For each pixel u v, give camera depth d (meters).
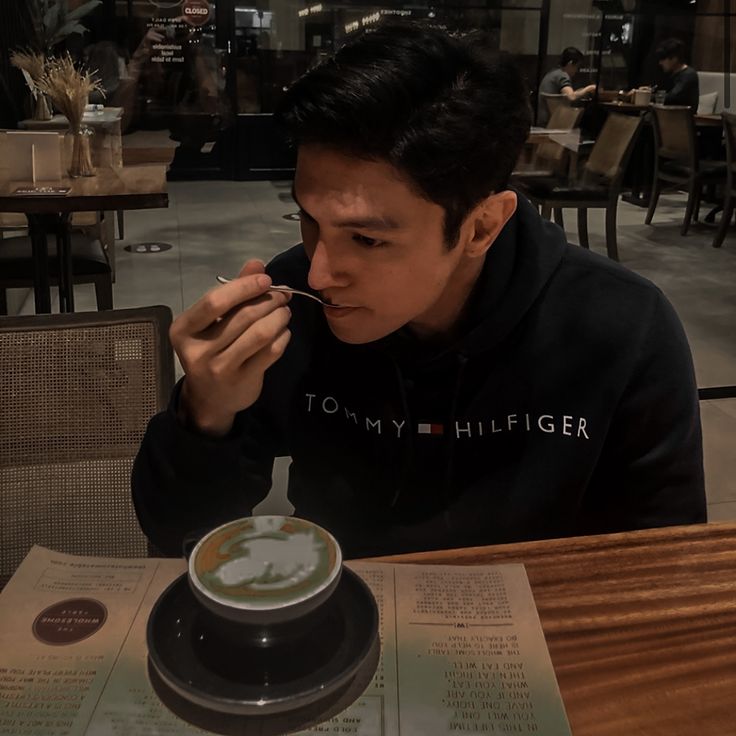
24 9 4.05
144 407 1.06
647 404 0.97
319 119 0.64
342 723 0.56
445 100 0.65
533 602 0.69
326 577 0.59
